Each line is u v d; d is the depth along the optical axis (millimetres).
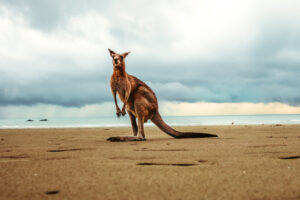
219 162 3307
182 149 4645
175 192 2045
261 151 4234
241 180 2387
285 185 2213
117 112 7141
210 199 1878
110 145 5605
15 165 3236
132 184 2277
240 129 11984
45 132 11930
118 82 6953
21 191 2111
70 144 5930
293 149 4426
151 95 7215
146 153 4176
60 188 2186
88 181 2396
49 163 3354
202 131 11008
